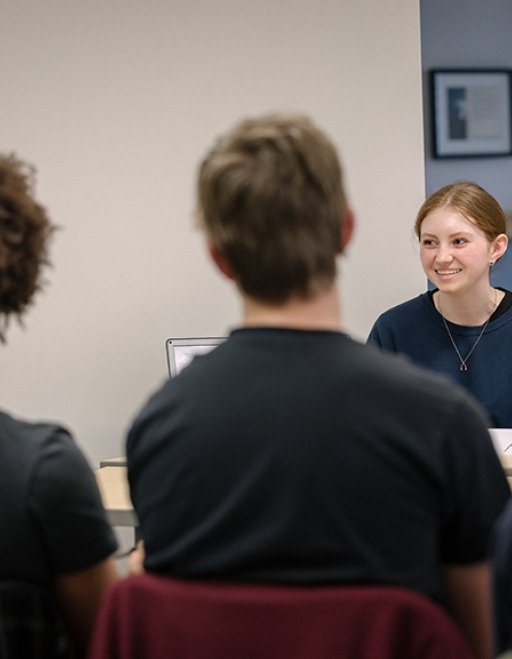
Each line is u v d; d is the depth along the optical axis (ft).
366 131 18.95
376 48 18.88
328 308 5.64
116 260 18.72
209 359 5.68
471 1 21.27
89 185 18.62
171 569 5.50
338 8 18.78
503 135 21.59
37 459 5.98
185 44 18.62
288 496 5.23
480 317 14.23
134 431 5.79
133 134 18.63
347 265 19.03
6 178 6.35
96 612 6.35
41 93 18.44
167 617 5.23
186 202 18.76
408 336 14.55
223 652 5.08
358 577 5.17
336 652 4.95
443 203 13.69
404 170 19.06
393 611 4.95
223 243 5.55
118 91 18.56
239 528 5.29
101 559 6.23
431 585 5.37
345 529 5.21
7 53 18.35
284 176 5.42
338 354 5.46
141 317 18.80
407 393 5.37
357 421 5.28
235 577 5.26
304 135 5.55
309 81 18.83
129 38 18.52
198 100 18.70
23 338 18.60
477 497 5.46
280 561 5.21
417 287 19.22
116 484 12.93
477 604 5.80
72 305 18.66
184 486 5.45
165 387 5.78
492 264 14.10
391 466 5.27
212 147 5.88
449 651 4.92
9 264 6.27
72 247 18.63
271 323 5.59
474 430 5.43
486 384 14.11
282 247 5.42
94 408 18.76
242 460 5.34
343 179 5.67
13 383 18.63
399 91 18.95
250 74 18.76
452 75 21.31
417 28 18.94
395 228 19.11
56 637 6.08
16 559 5.98
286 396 5.36
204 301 18.88
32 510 5.96
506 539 4.74
